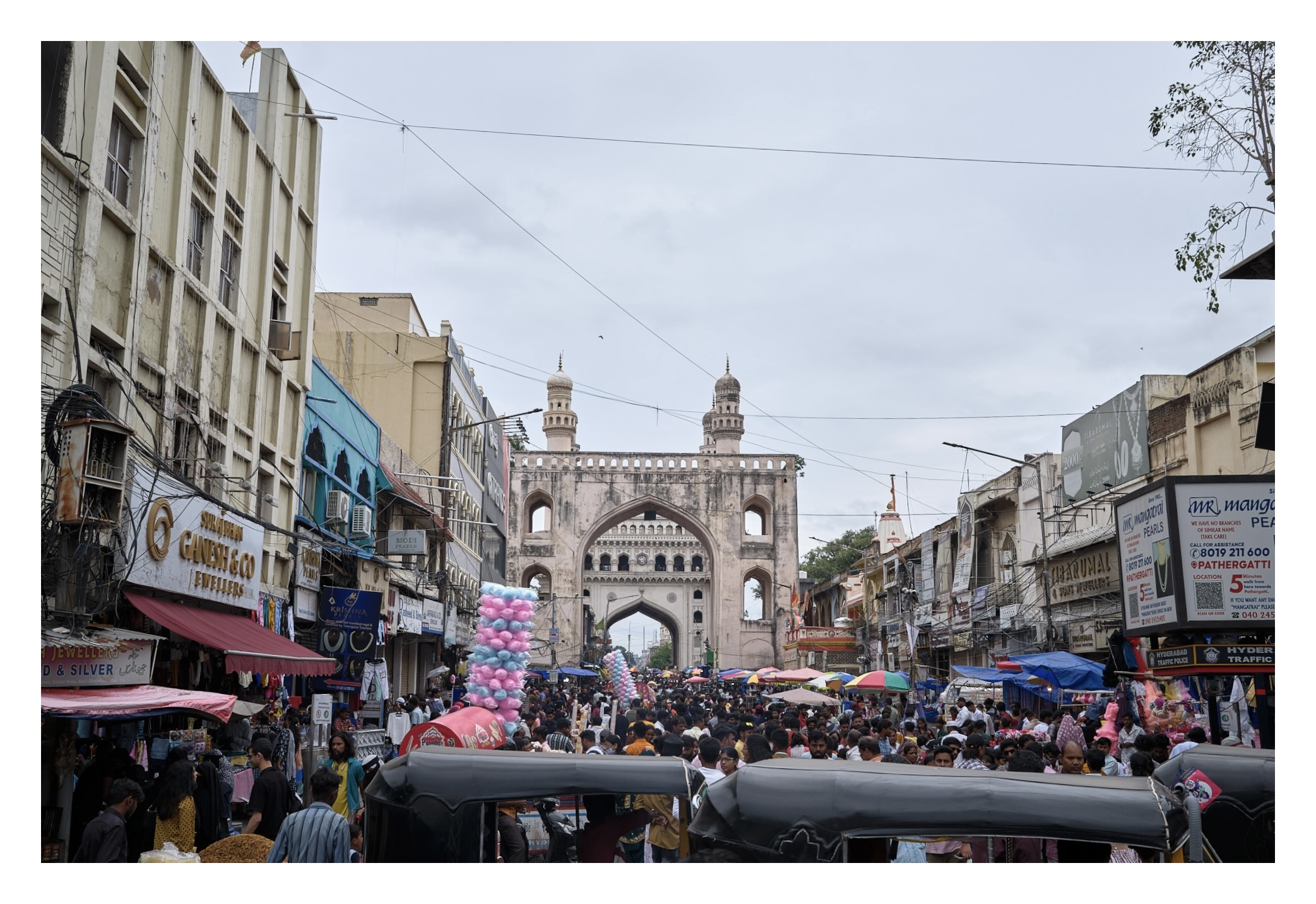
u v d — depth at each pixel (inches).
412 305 1244.5
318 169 645.9
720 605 2098.9
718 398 2593.5
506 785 202.8
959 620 1122.0
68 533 306.2
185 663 446.6
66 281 325.4
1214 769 215.0
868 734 497.0
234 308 503.2
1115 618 764.6
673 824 205.2
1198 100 469.7
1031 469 984.3
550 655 2055.9
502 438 1782.7
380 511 845.2
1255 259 440.1
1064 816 167.5
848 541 2544.3
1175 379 774.5
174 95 422.9
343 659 649.0
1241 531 403.9
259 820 283.4
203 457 444.1
